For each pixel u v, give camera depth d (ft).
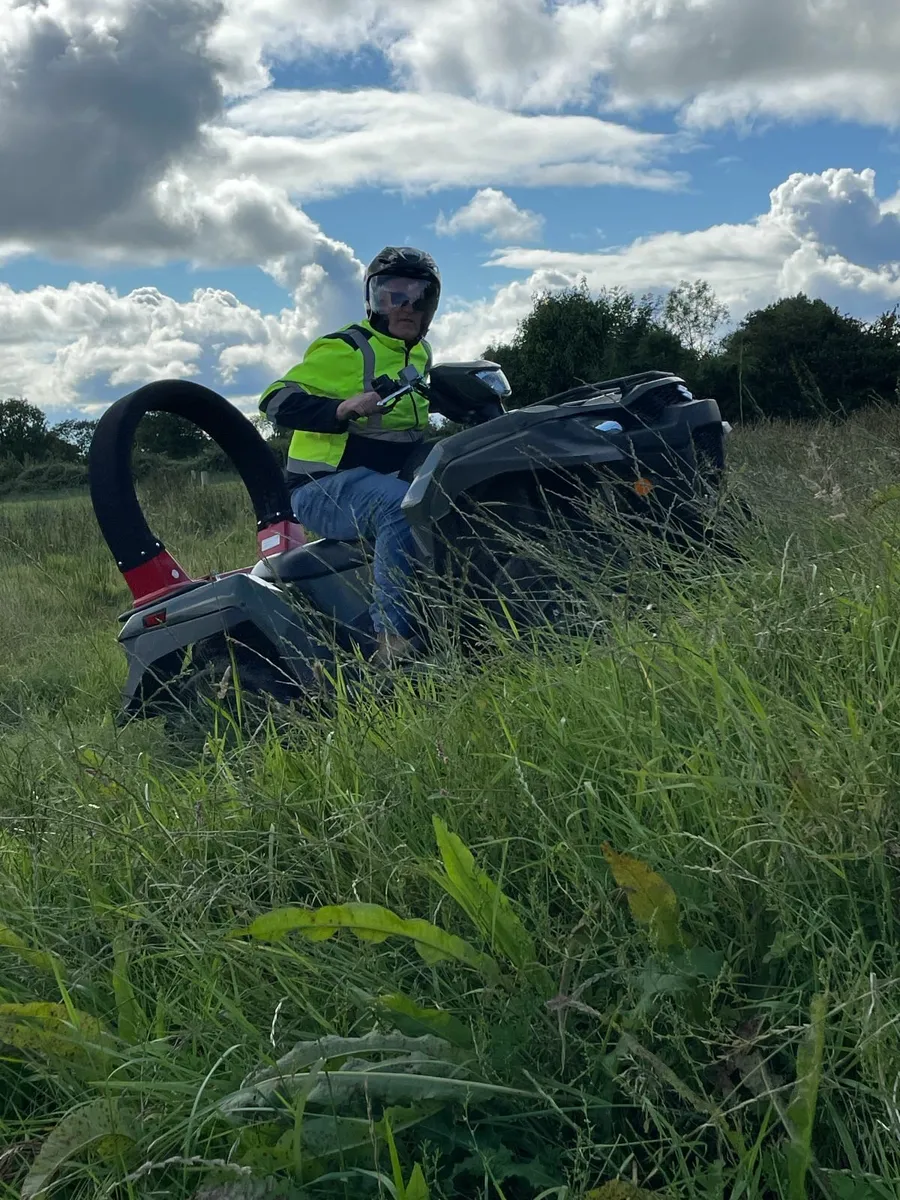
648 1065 5.69
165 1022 7.01
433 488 12.47
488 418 15.67
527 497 12.76
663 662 9.01
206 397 16.76
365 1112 5.90
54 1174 5.81
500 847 7.98
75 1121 5.84
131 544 15.66
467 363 15.26
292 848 8.38
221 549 34.17
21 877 9.00
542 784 8.33
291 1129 5.64
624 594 10.30
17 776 10.62
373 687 11.20
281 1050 6.46
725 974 6.06
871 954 5.87
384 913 6.55
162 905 7.97
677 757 8.16
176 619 14.67
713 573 10.93
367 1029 6.56
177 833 8.64
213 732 12.97
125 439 15.88
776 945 6.05
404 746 9.80
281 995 6.87
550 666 10.28
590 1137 5.62
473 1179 5.75
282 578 15.21
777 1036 5.88
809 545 11.37
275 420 15.52
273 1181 5.41
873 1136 5.22
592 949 6.53
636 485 12.14
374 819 8.41
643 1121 5.87
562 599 11.02
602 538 12.62
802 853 6.61
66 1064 6.57
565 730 8.82
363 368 15.56
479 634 11.47
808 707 8.50
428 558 12.67
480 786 8.49
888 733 7.39
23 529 49.37
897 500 11.93
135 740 12.76
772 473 12.68
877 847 6.34
